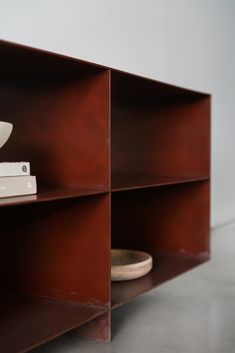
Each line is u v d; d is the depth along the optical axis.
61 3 2.37
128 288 1.82
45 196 1.38
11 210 1.75
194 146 2.29
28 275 1.74
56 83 1.67
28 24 2.18
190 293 2.21
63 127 1.66
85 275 1.61
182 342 1.62
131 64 2.96
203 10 3.86
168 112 2.35
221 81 4.19
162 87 1.94
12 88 1.77
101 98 1.56
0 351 1.25
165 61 3.33
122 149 2.42
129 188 1.68
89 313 1.54
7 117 1.80
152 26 3.17
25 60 1.40
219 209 4.14
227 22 4.31
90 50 2.60
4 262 1.79
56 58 1.38
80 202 1.61
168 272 2.06
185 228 2.37
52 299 1.68
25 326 1.43
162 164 2.38
